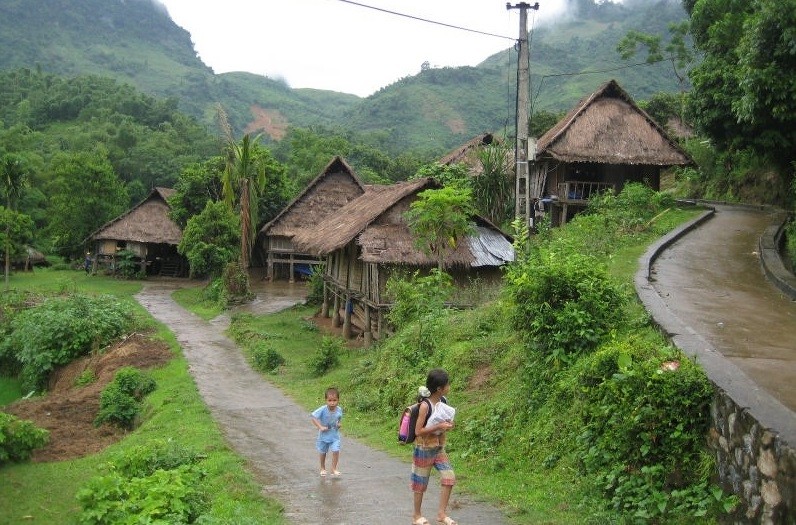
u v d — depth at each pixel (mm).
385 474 8633
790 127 14250
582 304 9094
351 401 13664
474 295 19031
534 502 6906
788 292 11422
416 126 104875
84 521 6930
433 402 5949
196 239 35062
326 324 24984
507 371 10828
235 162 35750
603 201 23125
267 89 194125
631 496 6238
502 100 114938
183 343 22422
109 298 25891
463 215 17547
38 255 50812
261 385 16797
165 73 185375
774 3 11797
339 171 39719
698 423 6164
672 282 12406
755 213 24250
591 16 142000
